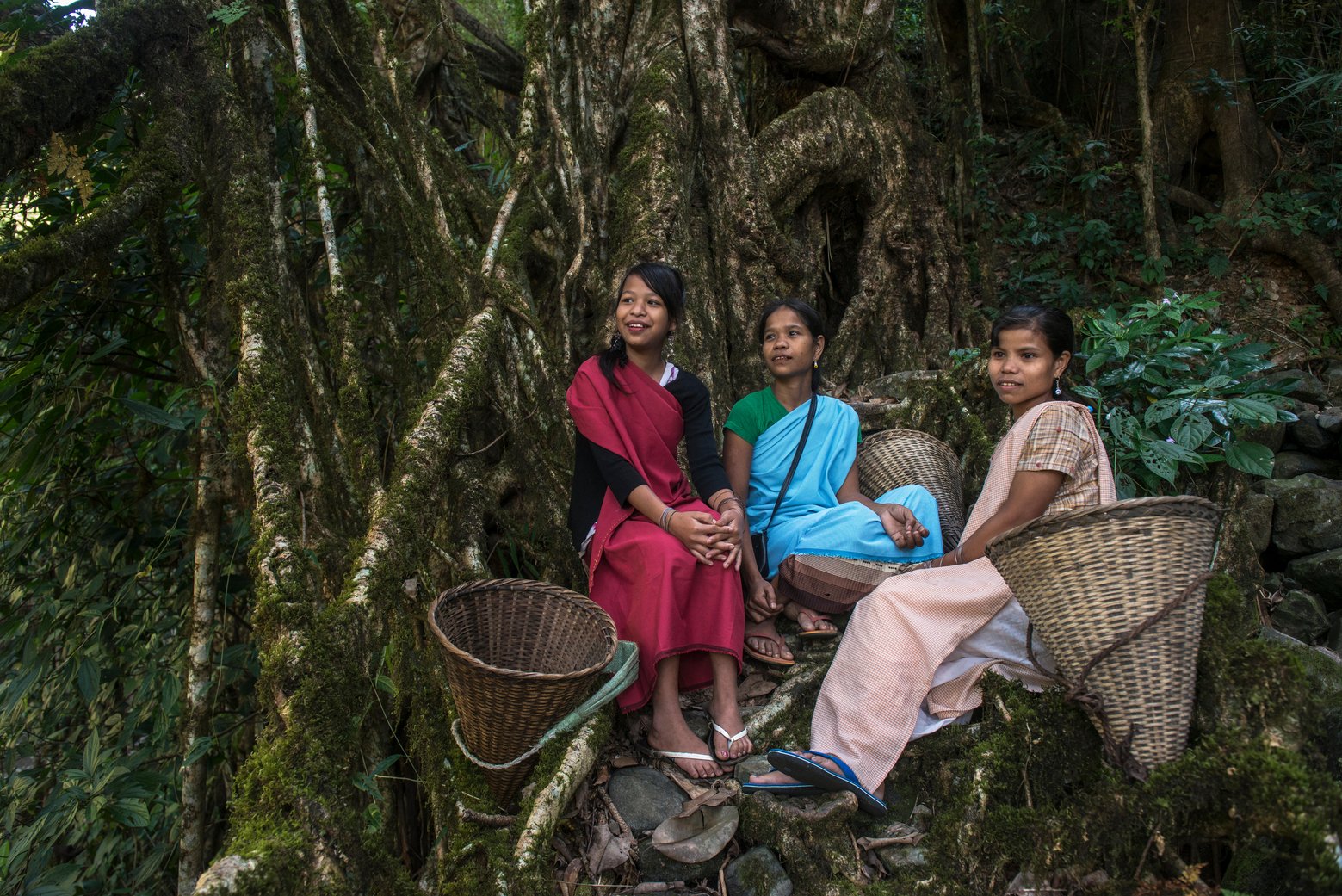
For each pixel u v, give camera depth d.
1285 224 5.52
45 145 3.00
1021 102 6.86
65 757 3.70
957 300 5.20
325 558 2.82
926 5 6.53
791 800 2.47
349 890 1.99
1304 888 2.01
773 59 5.03
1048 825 2.23
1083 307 5.70
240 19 3.55
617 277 4.04
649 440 2.91
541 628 2.66
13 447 3.48
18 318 3.19
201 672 3.31
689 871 2.35
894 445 3.61
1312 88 5.83
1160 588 2.15
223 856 1.93
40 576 3.80
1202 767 2.10
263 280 3.19
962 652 2.64
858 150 4.88
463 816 2.42
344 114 3.86
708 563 2.70
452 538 3.14
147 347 3.74
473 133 5.09
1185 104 6.18
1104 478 2.64
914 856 2.38
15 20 3.16
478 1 7.74
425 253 3.74
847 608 3.11
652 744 2.69
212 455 3.39
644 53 4.49
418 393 3.65
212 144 3.36
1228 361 3.83
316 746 2.15
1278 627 3.60
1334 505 3.79
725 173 4.45
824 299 5.19
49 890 3.13
